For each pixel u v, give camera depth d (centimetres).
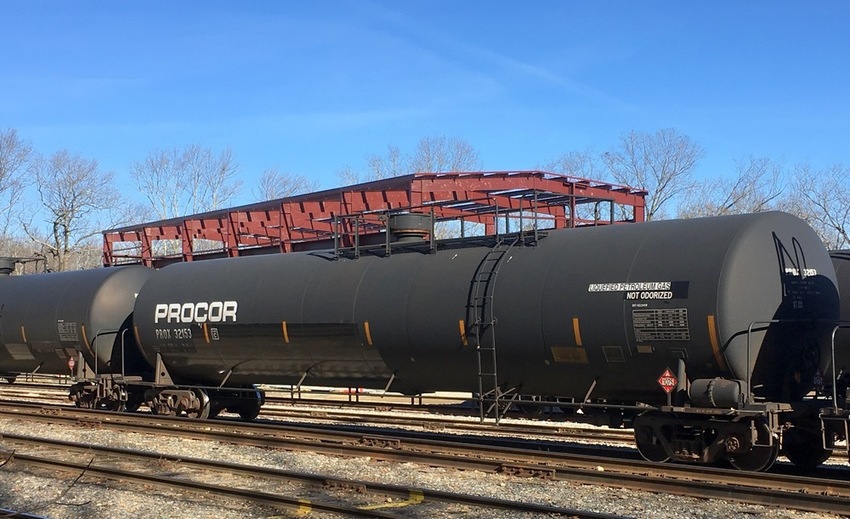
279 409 2370
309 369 1714
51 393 3045
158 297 1961
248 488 1173
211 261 1980
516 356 1385
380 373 1602
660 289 1233
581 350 1311
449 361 1477
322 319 1627
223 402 2036
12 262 2716
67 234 6788
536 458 1328
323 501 1087
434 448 1445
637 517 983
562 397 1400
